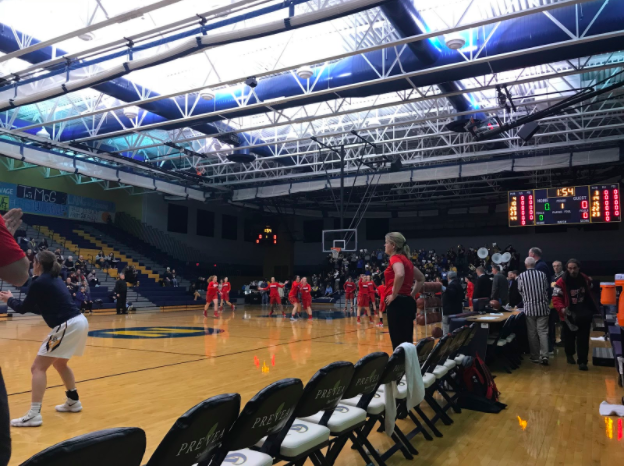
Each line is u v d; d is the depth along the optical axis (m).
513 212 14.91
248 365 6.62
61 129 14.60
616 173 21.78
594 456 3.14
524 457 3.14
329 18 6.96
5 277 1.43
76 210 23.56
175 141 14.84
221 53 10.54
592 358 7.02
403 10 7.29
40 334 10.35
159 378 5.72
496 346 6.66
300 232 32.59
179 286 23.36
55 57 9.65
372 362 2.62
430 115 14.10
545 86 12.69
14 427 3.72
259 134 16.28
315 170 20.38
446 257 27.69
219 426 1.75
